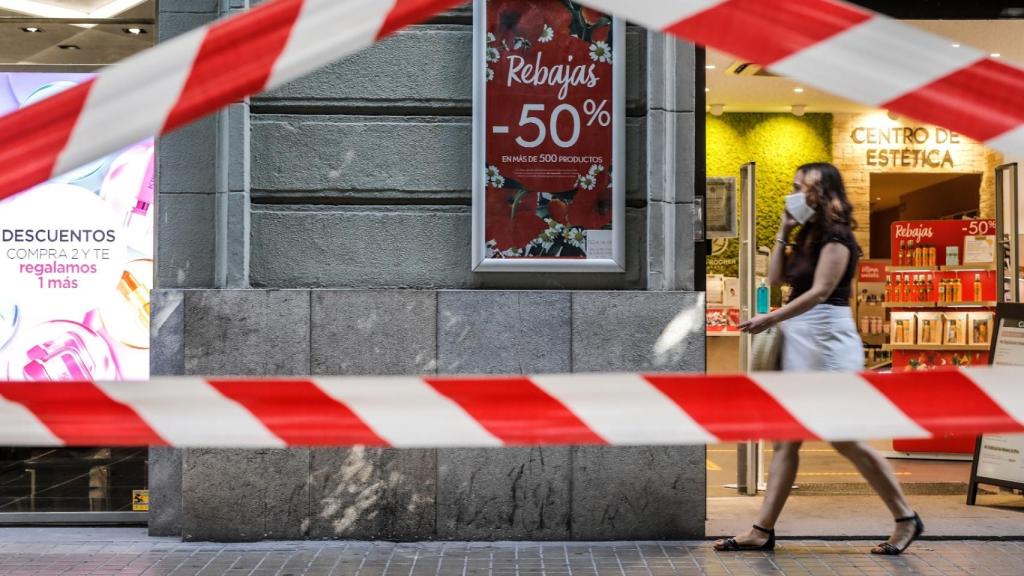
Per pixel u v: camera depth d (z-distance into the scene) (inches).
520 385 69.2
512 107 221.6
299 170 223.5
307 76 223.1
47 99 64.0
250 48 64.6
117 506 235.3
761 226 552.1
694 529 219.0
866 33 63.8
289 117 224.1
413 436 69.1
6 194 64.0
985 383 68.1
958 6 253.6
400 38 224.1
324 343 216.8
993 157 551.8
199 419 69.1
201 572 192.7
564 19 221.6
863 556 202.7
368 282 223.9
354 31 64.9
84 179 236.5
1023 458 246.4
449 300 218.2
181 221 225.1
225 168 220.8
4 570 194.5
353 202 224.7
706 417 68.7
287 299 216.1
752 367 203.0
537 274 224.7
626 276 225.6
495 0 221.3
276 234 223.9
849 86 63.9
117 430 68.9
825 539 218.4
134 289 236.7
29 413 68.7
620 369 218.1
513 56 221.6
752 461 267.4
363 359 217.2
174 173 225.0
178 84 64.2
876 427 68.1
